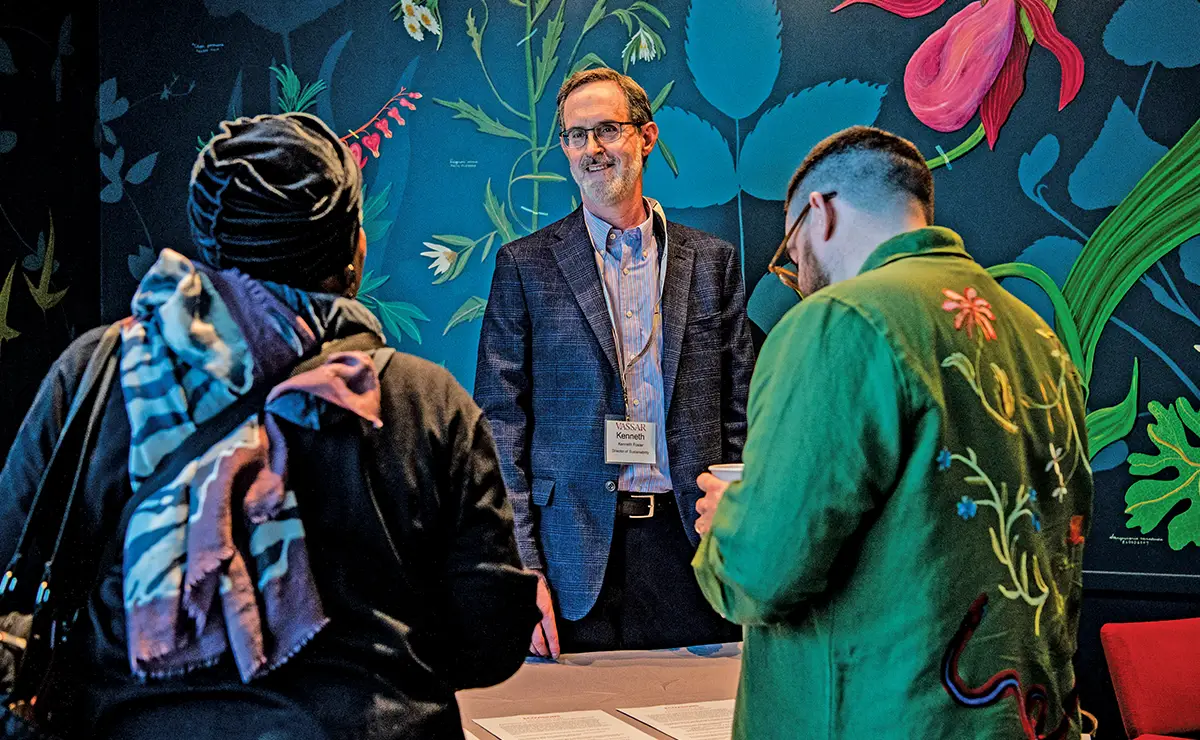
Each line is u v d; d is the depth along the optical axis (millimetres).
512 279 2787
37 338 3209
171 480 1060
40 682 1076
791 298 3453
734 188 3455
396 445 1150
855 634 1197
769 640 1290
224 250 1155
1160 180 3314
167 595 1030
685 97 3443
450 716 1170
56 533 1104
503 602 1199
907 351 1180
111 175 3449
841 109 3420
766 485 1196
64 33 3322
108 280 3463
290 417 1093
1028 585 1219
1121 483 3344
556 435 2713
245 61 3453
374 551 1122
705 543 1309
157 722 1054
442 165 3455
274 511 1068
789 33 3420
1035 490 1262
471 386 3479
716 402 2781
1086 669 3344
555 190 3459
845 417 1171
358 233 1244
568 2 3434
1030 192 3375
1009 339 1282
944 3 3377
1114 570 3346
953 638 1166
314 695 1065
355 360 1135
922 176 1361
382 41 3443
